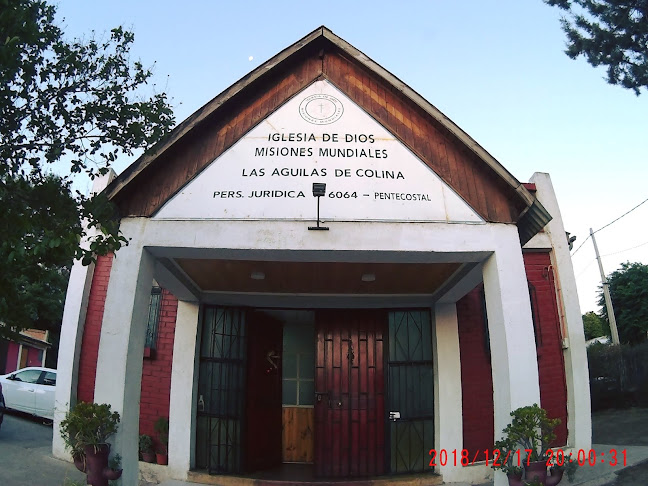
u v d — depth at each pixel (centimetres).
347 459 861
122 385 589
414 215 640
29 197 385
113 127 433
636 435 1083
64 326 923
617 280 2431
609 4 1279
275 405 957
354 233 626
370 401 888
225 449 855
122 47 440
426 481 832
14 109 404
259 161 656
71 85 422
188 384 870
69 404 883
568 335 939
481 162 656
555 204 1003
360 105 687
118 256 620
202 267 759
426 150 668
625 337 2366
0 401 1061
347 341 912
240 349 890
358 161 659
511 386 601
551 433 581
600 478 782
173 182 646
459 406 866
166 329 912
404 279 816
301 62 710
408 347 920
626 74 1305
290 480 827
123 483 573
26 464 821
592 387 1472
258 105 683
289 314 996
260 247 619
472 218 646
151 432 876
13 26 357
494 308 638
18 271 357
